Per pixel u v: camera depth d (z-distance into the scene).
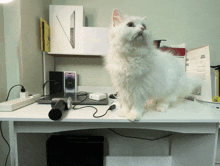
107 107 0.62
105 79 1.06
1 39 0.63
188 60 0.86
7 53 0.65
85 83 1.06
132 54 0.46
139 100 0.49
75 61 1.04
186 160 0.75
